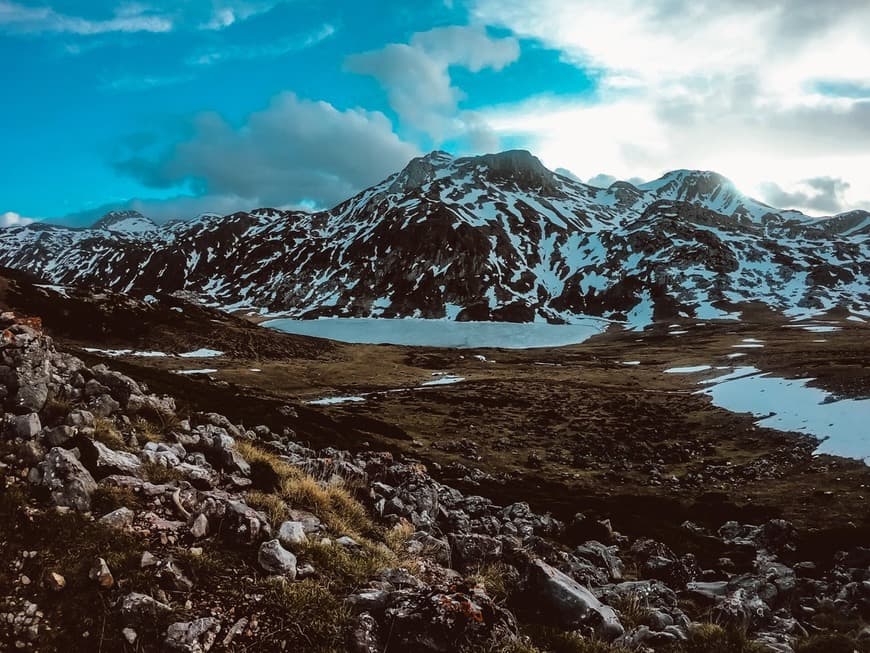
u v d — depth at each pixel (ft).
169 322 404.57
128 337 369.91
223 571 29.66
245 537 32.78
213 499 34.86
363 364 400.88
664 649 34.55
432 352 475.72
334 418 174.19
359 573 33.63
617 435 197.47
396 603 29.63
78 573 26.58
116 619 24.91
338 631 27.45
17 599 24.66
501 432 203.10
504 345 572.51
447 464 143.23
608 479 148.36
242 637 25.91
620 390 294.05
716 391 259.19
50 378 43.96
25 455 32.89
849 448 147.13
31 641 23.17
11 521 28.19
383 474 68.74
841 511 108.58
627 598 44.45
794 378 232.32
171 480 37.11
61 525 28.78
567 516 94.73
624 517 95.30
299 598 28.89
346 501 46.52
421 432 195.52
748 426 192.44
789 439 168.35
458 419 222.89
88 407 44.47
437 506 61.82
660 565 62.85
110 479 33.73
